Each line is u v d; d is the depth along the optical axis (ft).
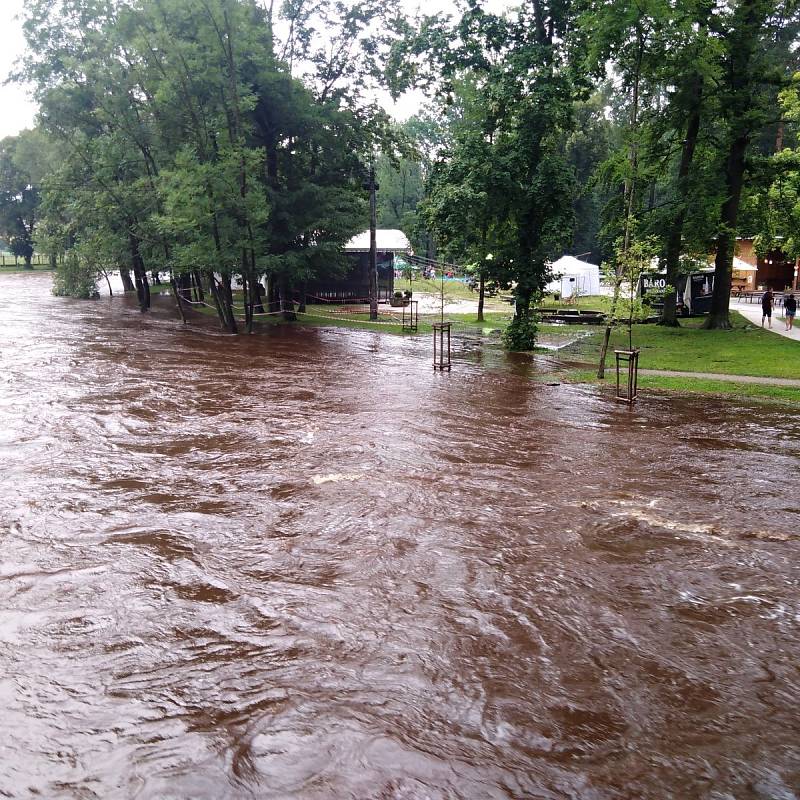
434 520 29.35
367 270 146.51
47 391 53.47
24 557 25.34
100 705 17.30
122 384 57.52
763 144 185.16
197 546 26.50
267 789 14.66
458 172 81.97
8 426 42.93
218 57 91.71
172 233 93.97
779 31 139.64
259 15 106.93
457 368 70.13
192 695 17.72
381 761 15.48
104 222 111.04
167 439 41.27
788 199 102.27
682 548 26.86
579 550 26.58
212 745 15.94
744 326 104.06
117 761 15.40
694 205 90.63
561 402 54.08
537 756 15.72
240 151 87.35
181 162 86.12
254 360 73.31
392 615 21.68
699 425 46.98
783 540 27.73
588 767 15.40
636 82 65.98
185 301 141.08
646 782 14.98
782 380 62.44
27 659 19.21
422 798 14.46
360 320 116.26
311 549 26.37
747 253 177.06
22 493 31.71
